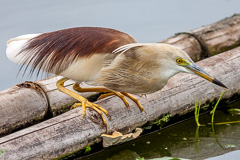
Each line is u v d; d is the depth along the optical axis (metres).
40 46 9.52
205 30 14.41
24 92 10.21
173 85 10.67
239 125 10.98
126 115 9.67
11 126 9.77
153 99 10.19
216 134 10.62
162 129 10.75
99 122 9.22
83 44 9.20
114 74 9.10
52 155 8.52
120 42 9.16
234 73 11.70
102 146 9.47
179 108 10.63
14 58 9.75
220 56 12.11
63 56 9.22
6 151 7.97
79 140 8.88
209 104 11.34
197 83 10.98
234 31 14.77
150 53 8.93
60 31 9.74
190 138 10.48
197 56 13.85
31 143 8.30
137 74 9.06
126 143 10.20
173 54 8.90
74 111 9.29
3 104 9.70
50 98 10.48
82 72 9.17
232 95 11.77
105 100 9.79
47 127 8.71
